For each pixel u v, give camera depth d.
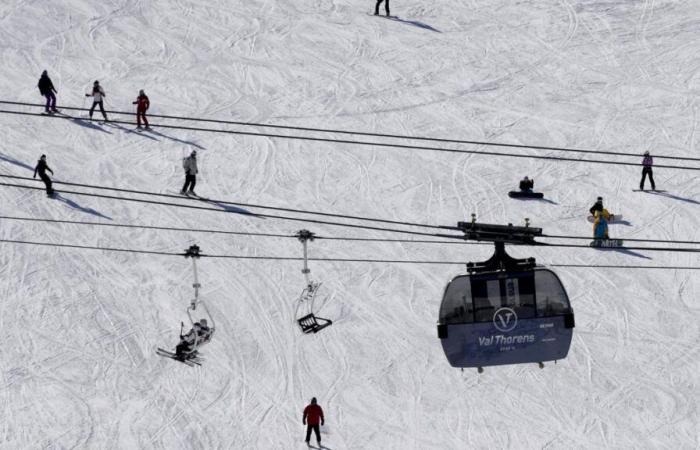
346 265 91.00
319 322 83.62
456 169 108.31
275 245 93.12
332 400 75.75
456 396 76.62
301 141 112.31
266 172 105.88
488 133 116.25
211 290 86.62
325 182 104.62
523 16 143.25
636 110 121.25
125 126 113.56
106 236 92.44
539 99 123.56
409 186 104.62
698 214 100.81
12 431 71.12
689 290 89.56
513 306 55.22
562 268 91.81
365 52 133.38
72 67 126.88
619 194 104.44
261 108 119.69
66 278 86.56
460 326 55.59
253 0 147.00
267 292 86.94
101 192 99.50
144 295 85.38
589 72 129.50
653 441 72.69
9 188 98.56
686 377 79.06
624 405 76.06
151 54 131.25
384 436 72.44
